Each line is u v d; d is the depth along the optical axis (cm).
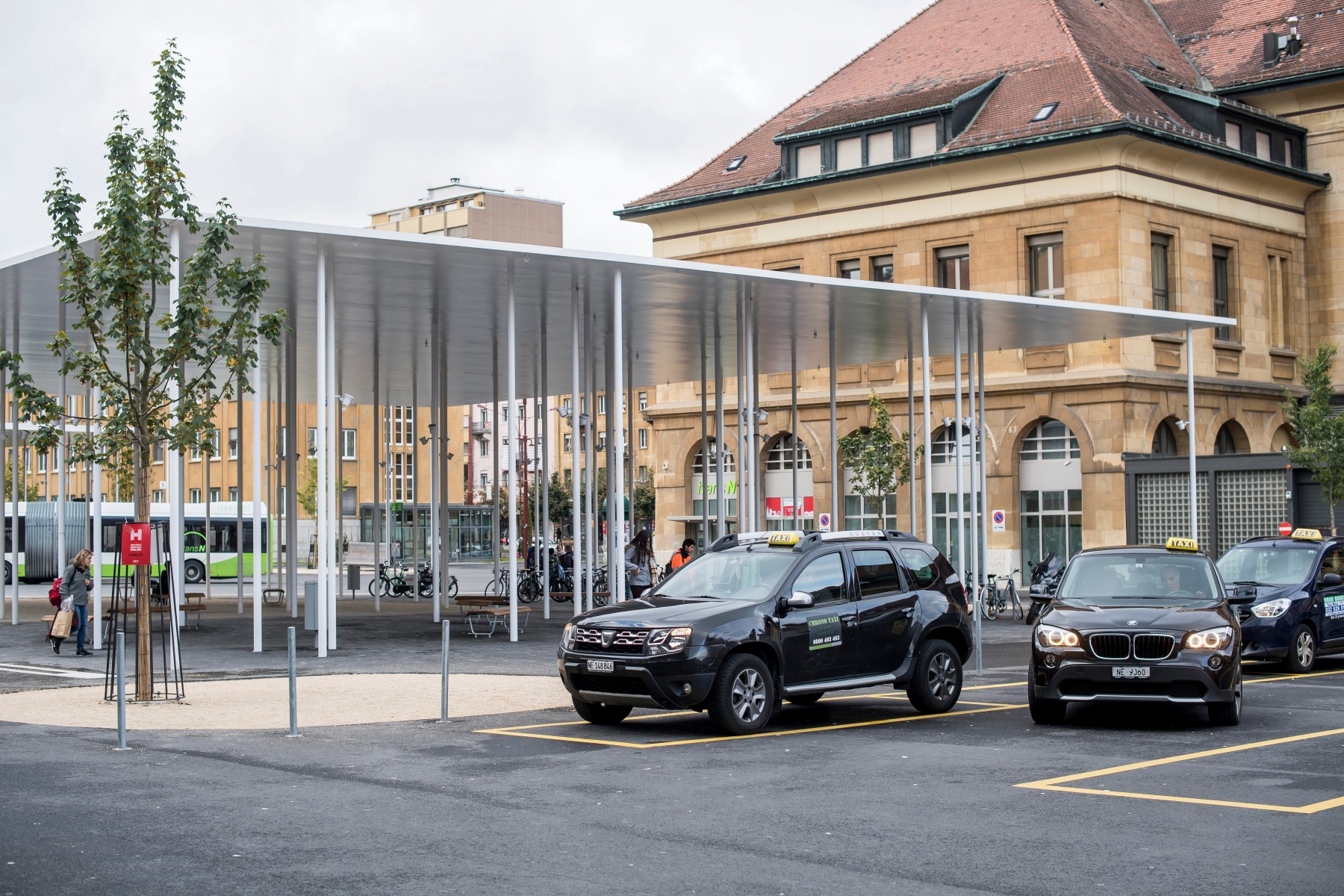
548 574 3080
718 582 1402
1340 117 4622
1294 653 1919
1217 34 5034
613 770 1073
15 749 1174
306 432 8531
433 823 862
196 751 1164
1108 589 1462
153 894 684
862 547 1447
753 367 3127
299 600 3897
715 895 688
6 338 2820
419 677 1784
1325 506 3597
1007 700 1589
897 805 923
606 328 2936
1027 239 4203
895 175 4425
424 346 3197
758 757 1141
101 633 2350
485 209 10538
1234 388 4331
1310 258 4691
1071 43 4438
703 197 4872
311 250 2053
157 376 1570
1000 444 4253
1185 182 4231
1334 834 825
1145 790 977
